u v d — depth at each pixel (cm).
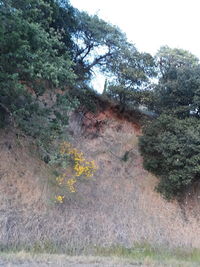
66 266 675
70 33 1622
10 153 1091
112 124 1616
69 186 1090
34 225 921
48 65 940
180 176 1211
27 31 953
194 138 1192
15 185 1005
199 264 826
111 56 1767
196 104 1367
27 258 693
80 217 1041
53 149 1066
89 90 1656
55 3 1405
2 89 945
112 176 1341
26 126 1005
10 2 935
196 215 1281
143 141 1429
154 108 1638
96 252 920
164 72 1773
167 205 1277
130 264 755
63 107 1035
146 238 1073
